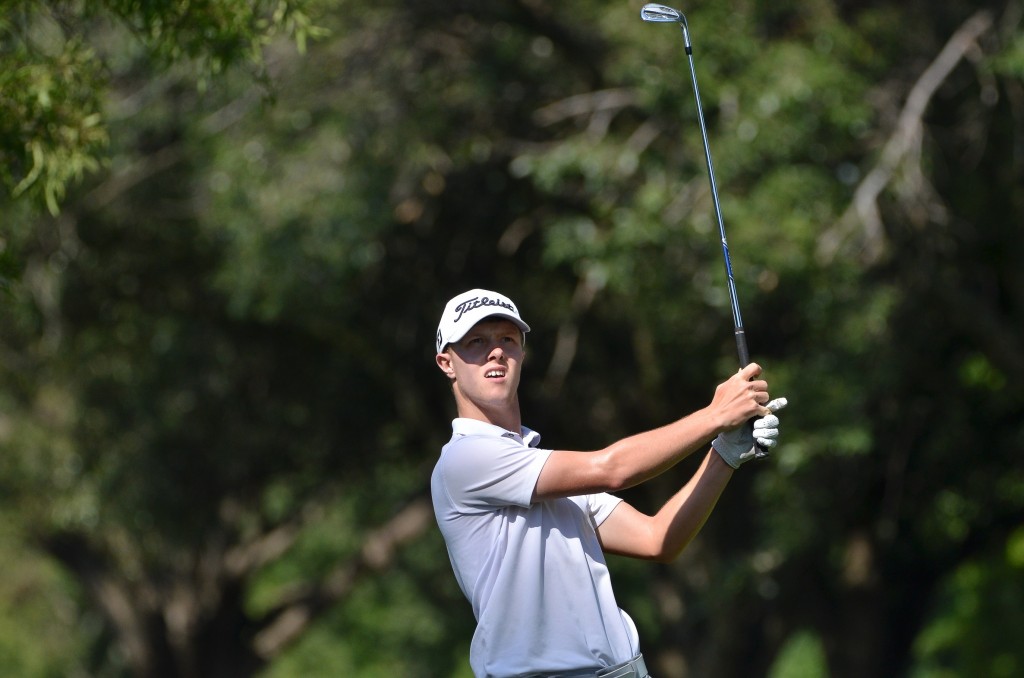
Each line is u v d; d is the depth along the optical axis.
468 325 16.84
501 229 54.56
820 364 47.38
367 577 75.12
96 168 25.31
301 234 47.34
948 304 49.41
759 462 55.12
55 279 52.62
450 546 16.88
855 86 44.19
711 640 60.62
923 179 45.34
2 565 82.25
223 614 78.56
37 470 62.75
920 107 44.78
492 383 17.02
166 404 61.25
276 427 64.50
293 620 77.06
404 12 48.97
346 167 47.53
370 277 54.31
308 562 91.94
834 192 44.53
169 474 63.72
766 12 45.81
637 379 58.34
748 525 61.00
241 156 47.31
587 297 53.91
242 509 71.56
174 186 54.62
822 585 64.62
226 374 61.44
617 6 45.38
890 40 48.78
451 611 89.50
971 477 56.50
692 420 16.33
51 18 26.22
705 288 44.12
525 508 16.59
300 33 25.33
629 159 44.91
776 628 61.00
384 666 97.31
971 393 54.53
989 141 49.91
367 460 68.00
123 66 47.91
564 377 59.47
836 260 43.44
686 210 43.62
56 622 100.38
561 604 16.36
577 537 16.67
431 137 48.53
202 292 58.44
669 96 43.88
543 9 49.25
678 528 17.14
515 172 47.25
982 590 74.38
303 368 62.94
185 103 49.78
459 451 16.66
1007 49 43.84
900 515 58.25
